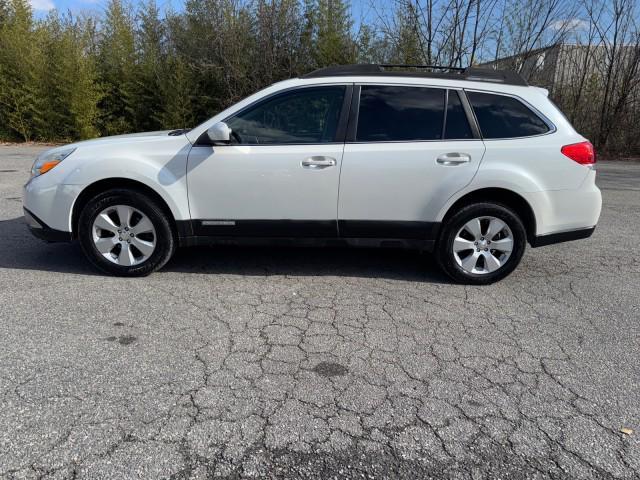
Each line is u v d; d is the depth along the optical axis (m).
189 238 4.30
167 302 3.89
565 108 15.61
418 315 3.78
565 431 2.47
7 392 2.64
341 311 3.81
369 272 4.72
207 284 4.30
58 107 16.56
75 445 2.26
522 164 4.15
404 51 14.14
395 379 2.89
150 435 2.35
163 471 2.13
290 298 4.05
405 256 5.23
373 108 4.20
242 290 4.19
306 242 4.32
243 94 15.85
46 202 4.24
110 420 2.44
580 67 15.30
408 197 4.17
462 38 13.77
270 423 2.46
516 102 4.26
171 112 16.14
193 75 16.12
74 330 3.37
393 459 2.25
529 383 2.89
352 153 4.11
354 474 2.16
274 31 15.48
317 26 15.27
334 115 4.19
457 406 2.65
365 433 2.42
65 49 15.80
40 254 4.97
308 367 2.99
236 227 4.25
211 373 2.89
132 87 16.50
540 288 4.41
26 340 3.21
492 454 2.30
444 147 4.12
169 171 4.15
